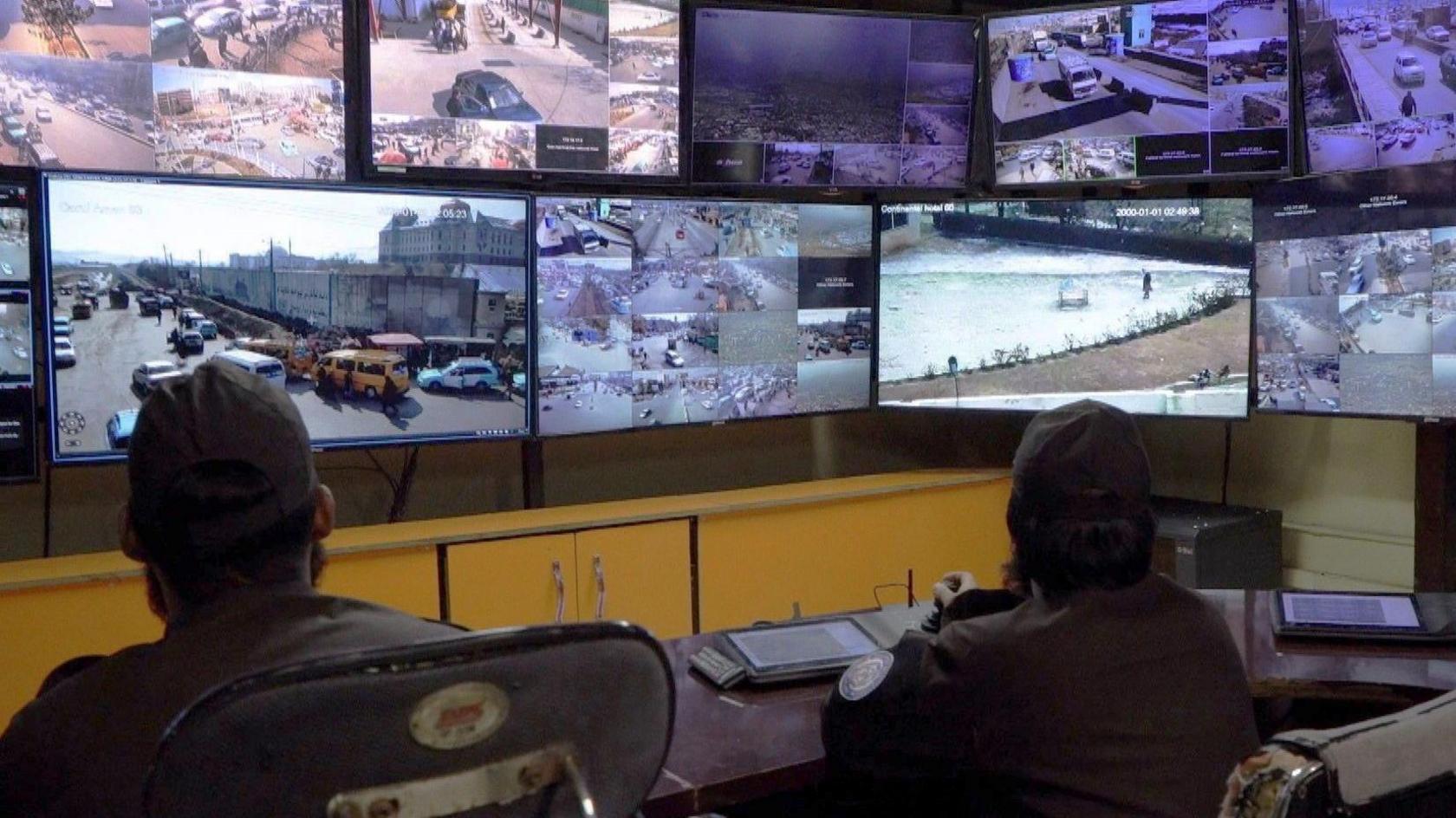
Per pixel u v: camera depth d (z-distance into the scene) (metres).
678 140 3.84
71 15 2.99
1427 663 1.96
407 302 3.42
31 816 0.89
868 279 4.24
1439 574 3.81
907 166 4.12
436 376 3.48
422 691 0.78
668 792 1.46
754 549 3.77
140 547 1.05
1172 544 4.03
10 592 2.73
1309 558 4.43
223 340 3.17
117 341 3.04
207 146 3.20
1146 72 3.97
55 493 3.31
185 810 0.73
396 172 3.44
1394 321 3.67
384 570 3.17
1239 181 4.00
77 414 3.01
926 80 4.06
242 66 3.22
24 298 2.96
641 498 4.12
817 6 4.25
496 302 3.56
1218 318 4.04
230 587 1.02
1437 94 3.52
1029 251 4.19
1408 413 3.66
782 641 1.98
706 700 1.79
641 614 3.56
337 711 0.75
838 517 3.93
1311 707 2.22
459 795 0.81
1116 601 1.39
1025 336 4.22
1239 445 4.64
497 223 3.54
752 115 3.92
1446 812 1.00
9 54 2.93
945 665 1.43
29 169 2.98
